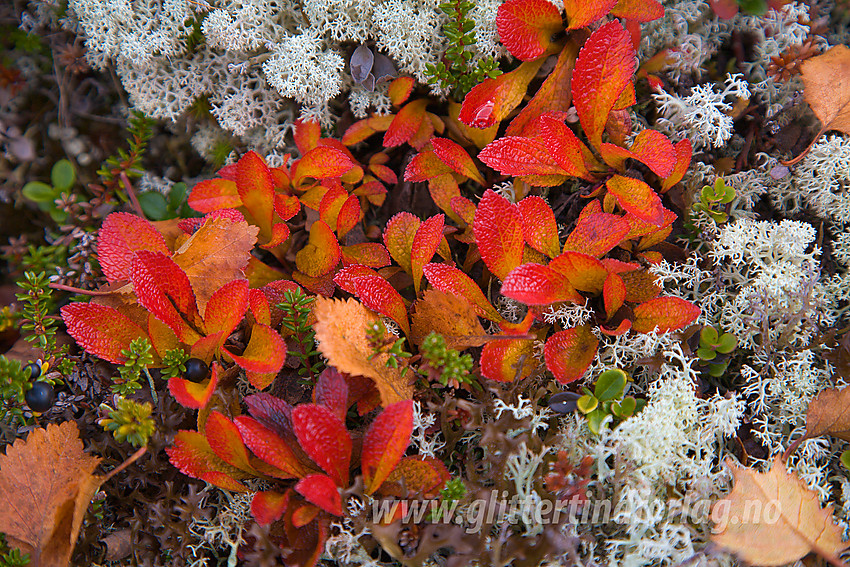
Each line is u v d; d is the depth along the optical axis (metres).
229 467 0.40
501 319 0.42
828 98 0.44
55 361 0.43
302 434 0.39
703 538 0.41
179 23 0.47
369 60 0.46
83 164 0.50
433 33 0.46
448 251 0.44
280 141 0.48
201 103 0.49
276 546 0.39
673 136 0.45
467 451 0.41
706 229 0.44
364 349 0.40
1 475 0.41
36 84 0.50
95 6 0.47
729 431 0.42
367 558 0.40
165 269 0.40
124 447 0.42
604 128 0.44
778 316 0.43
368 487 0.40
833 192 0.45
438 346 0.40
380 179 0.47
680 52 0.45
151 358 0.41
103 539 0.41
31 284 0.43
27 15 0.49
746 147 0.46
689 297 0.44
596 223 0.42
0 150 0.49
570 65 0.44
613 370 0.41
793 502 0.40
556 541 0.39
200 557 0.41
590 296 0.43
